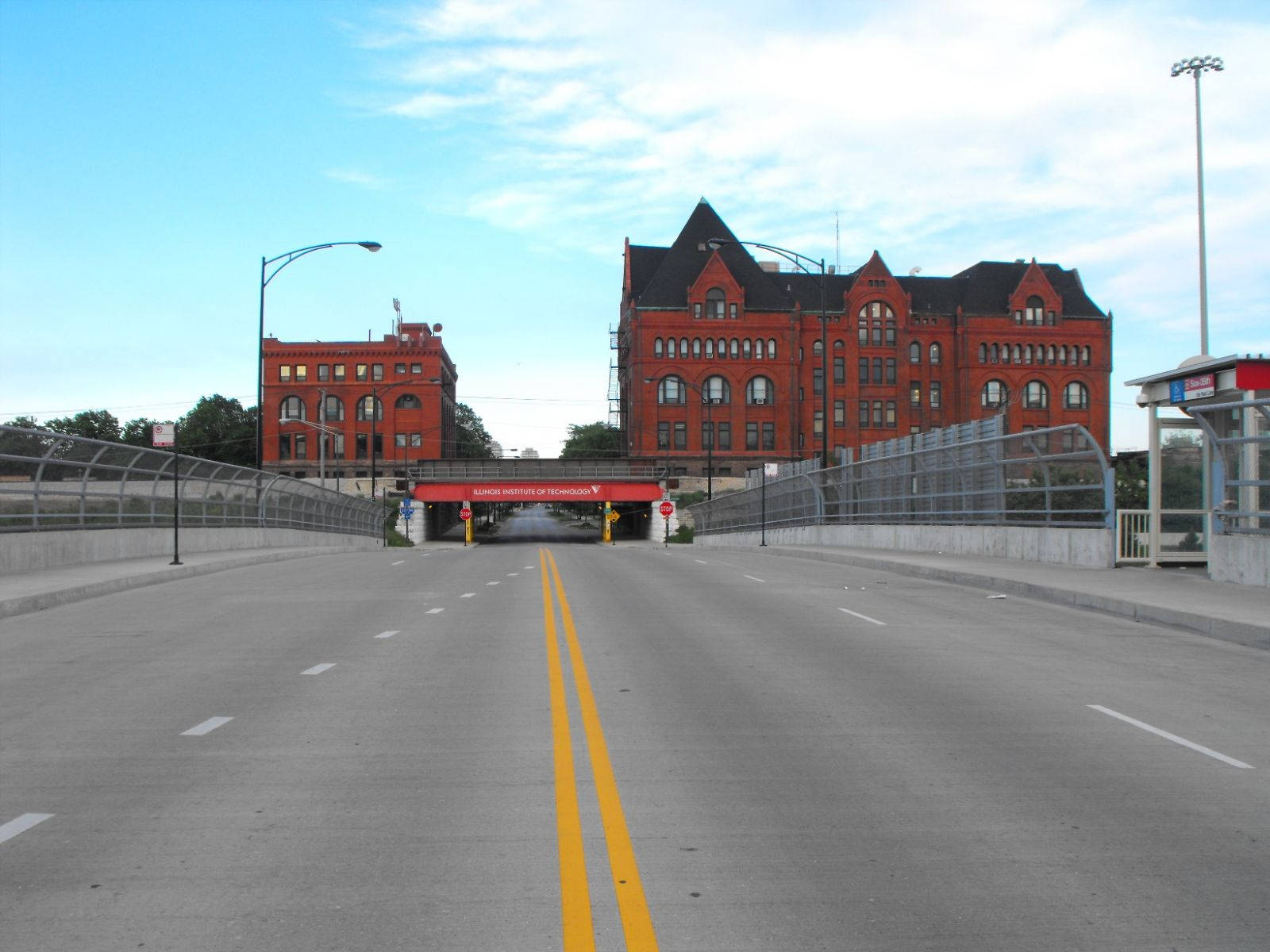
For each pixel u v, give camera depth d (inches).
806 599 711.1
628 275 4094.5
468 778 267.0
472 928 177.9
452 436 4832.7
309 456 4072.3
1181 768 277.7
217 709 351.3
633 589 801.6
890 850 214.8
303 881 198.7
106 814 239.5
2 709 352.2
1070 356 3914.9
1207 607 572.1
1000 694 374.9
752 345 3727.9
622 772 272.8
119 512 1037.8
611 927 178.4
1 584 725.9
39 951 169.6
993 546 1027.9
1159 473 832.9
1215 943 172.7
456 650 479.8
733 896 191.5
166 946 171.3
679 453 3673.7
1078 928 178.4
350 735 314.7
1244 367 698.2
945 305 3981.3
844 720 334.3
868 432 3836.1
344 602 695.7
